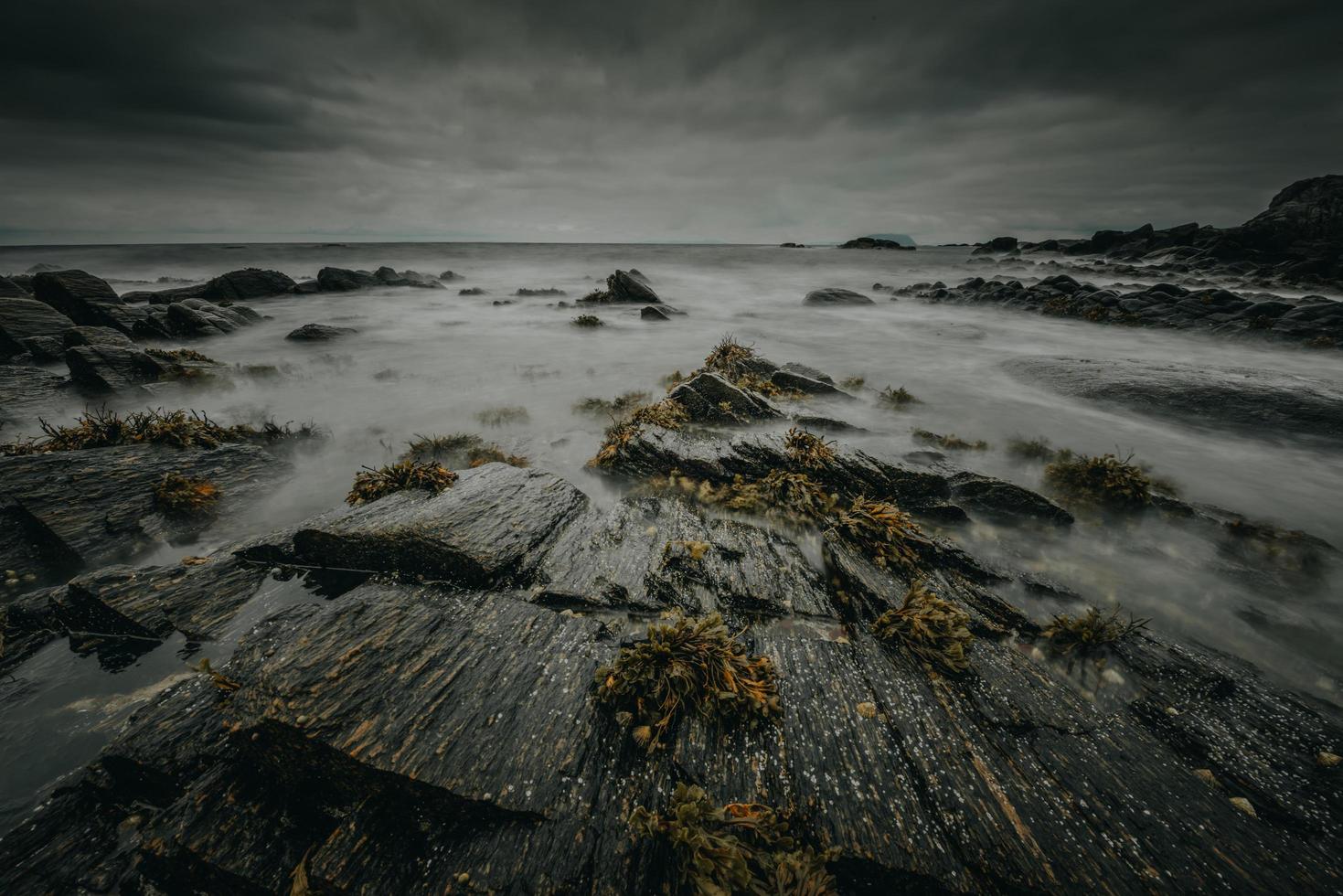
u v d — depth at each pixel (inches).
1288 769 171.3
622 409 525.3
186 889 142.0
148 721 173.5
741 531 283.3
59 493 298.7
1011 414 549.6
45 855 147.6
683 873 131.8
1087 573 278.1
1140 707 193.8
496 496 288.2
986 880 136.6
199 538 309.6
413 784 146.8
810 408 521.0
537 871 134.6
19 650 216.4
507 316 1261.1
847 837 143.2
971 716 180.5
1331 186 2305.6
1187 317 1013.2
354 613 201.6
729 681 178.2
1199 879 138.3
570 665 187.5
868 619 226.2
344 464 411.5
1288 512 359.9
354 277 1801.2
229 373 664.4
